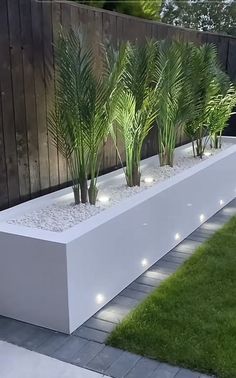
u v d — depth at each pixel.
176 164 4.51
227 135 6.27
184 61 4.11
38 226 2.74
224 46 5.87
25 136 3.08
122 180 3.83
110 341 2.34
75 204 3.17
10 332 2.48
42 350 2.30
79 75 2.80
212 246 3.55
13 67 2.90
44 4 3.08
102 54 3.71
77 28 3.12
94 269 2.60
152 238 3.25
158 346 2.27
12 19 2.85
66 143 3.02
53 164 3.40
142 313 2.58
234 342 2.27
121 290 2.90
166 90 3.86
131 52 3.40
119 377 2.07
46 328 2.52
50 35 3.17
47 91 3.21
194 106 4.29
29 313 2.56
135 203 3.03
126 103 3.32
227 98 4.87
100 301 2.69
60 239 2.40
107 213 2.83
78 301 2.49
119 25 3.92
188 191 3.77
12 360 2.23
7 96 2.89
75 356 2.24
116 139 4.11
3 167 2.94
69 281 2.40
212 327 2.41
